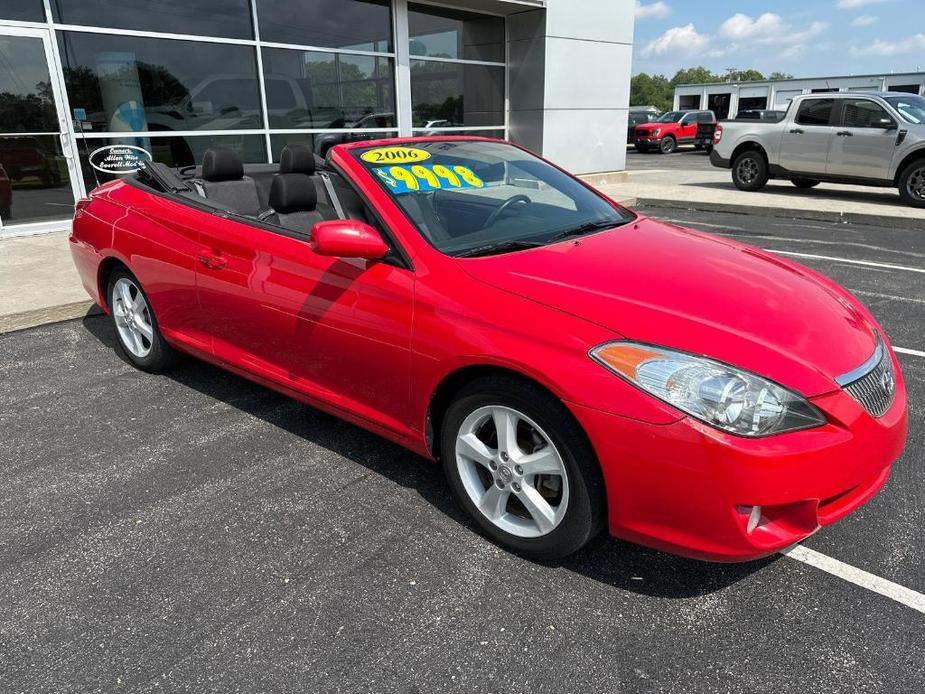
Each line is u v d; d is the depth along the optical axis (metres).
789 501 2.02
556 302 2.33
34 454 3.34
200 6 8.82
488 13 12.22
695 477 2.01
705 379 2.03
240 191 4.43
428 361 2.55
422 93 11.66
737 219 9.99
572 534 2.31
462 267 2.60
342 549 2.58
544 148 12.74
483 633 2.15
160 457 3.29
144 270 3.89
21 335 5.11
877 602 2.26
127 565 2.51
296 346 3.14
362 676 1.99
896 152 10.43
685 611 2.23
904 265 6.80
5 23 7.48
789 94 32.22
